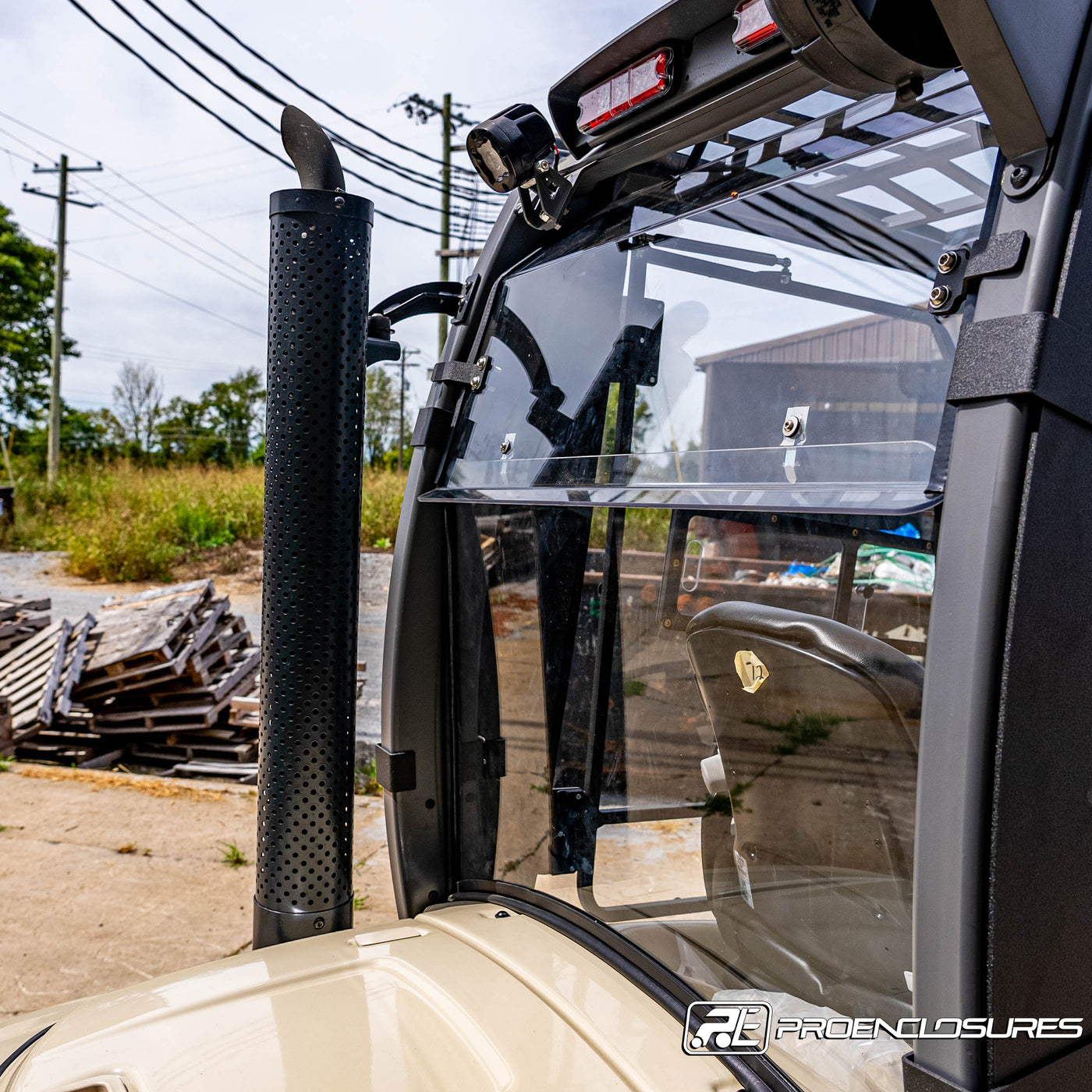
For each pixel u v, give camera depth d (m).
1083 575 0.97
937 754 0.94
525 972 1.37
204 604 7.01
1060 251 0.91
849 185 1.17
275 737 1.65
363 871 4.15
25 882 3.99
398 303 1.88
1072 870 0.99
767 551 1.28
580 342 1.58
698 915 1.38
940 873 0.94
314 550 1.62
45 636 6.92
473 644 1.77
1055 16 0.90
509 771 1.71
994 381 0.91
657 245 1.48
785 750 1.24
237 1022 1.27
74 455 36.53
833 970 1.20
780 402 1.22
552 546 1.59
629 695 1.48
